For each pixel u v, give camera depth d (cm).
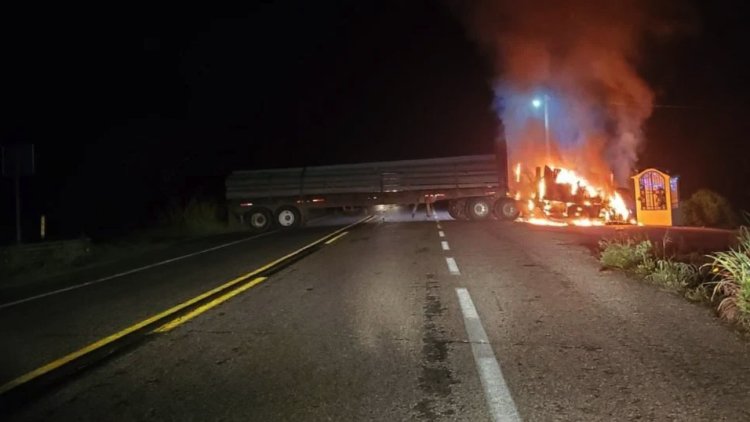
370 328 705
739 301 673
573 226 2033
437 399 475
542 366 546
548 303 803
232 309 841
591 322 695
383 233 2020
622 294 841
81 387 533
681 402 452
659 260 972
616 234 1516
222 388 516
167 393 509
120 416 464
